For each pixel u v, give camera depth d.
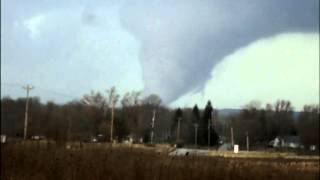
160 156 20.50
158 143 92.06
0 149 18.48
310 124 127.19
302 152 109.44
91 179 17.52
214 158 22.02
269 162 26.12
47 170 17.41
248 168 21.06
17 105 80.75
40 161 17.77
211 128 116.88
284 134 133.00
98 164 17.98
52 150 19.03
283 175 21.98
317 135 125.25
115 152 19.91
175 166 19.09
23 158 17.83
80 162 17.98
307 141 125.62
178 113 111.12
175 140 105.12
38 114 79.94
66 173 17.33
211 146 110.75
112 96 93.75
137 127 96.12
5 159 17.61
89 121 90.50
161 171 18.41
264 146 127.38
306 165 28.84
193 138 116.62
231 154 48.22
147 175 18.09
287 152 106.06
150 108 99.44
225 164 20.55
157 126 98.00
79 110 89.94
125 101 99.25
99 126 87.19
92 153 19.14
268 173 21.17
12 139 21.61
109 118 93.44
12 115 78.50
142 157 19.47
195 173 18.94
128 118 97.00
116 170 17.86
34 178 16.75
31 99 82.75
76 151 19.23
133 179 17.86
